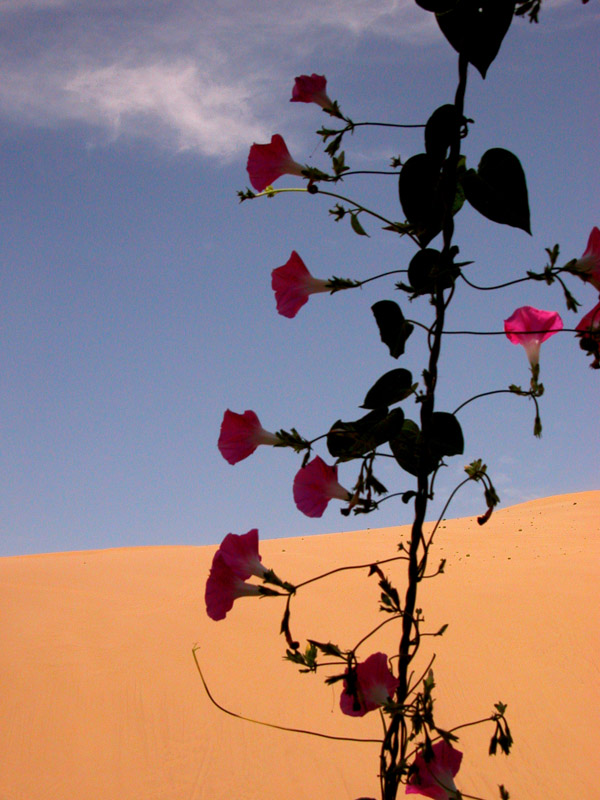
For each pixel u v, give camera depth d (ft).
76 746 35.06
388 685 4.69
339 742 35.04
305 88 5.31
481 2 4.66
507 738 4.39
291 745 34.83
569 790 29.81
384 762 4.56
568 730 34.96
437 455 5.03
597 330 4.78
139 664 44.93
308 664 4.66
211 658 45.88
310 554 85.05
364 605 57.31
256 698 40.11
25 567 79.36
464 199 5.32
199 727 36.83
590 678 40.81
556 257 4.76
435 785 4.78
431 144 5.04
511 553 86.63
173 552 99.86
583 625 49.96
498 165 4.84
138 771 32.81
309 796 30.55
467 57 4.64
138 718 37.81
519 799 29.30
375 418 5.04
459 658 45.57
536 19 4.82
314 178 5.16
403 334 5.30
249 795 30.68
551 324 5.18
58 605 61.00
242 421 5.06
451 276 4.91
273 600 58.75
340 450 5.08
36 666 44.50
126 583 70.33
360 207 5.14
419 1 4.71
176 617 55.36
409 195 5.03
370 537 112.06
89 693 40.63
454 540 104.06
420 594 60.29
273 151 5.33
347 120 5.12
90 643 49.55
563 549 87.25
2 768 32.96
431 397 5.03
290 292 5.36
